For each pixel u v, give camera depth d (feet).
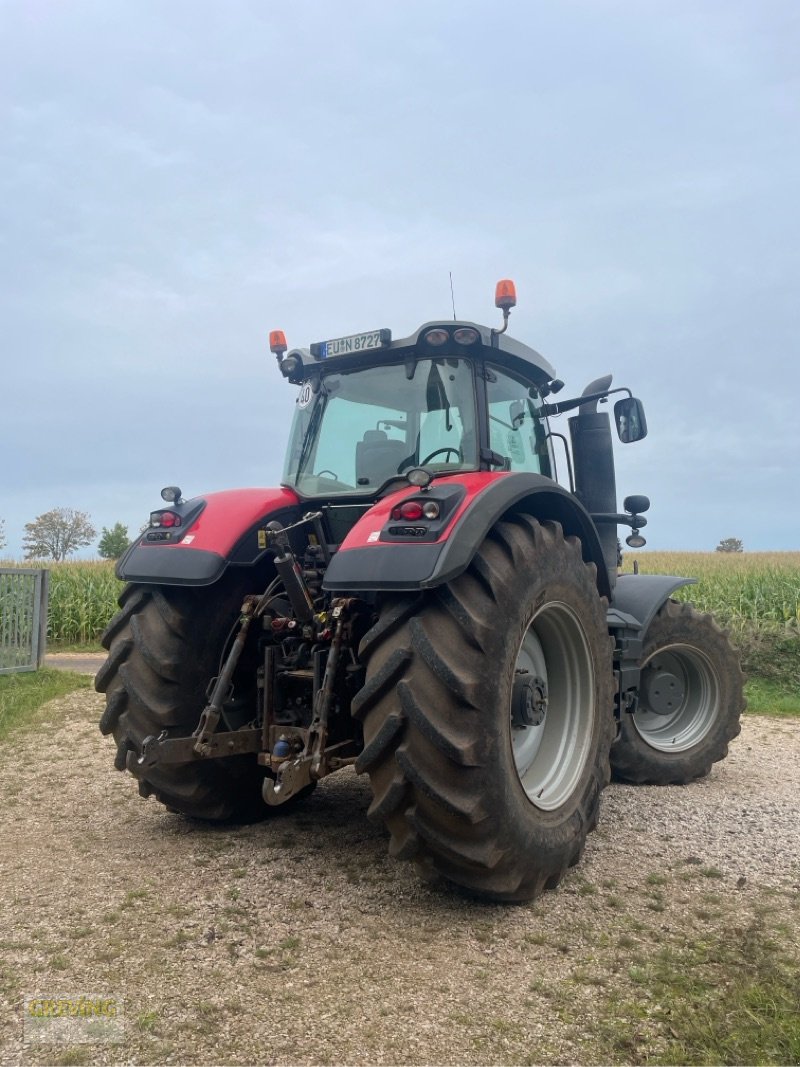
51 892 9.82
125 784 15.30
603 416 15.31
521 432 13.56
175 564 11.52
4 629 31.78
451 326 11.69
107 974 7.79
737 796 15.40
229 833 12.40
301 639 11.67
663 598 15.55
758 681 31.12
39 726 21.33
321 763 10.17
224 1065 6.42
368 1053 6.63
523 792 9.81
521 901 9.84
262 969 7.99
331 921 9.20
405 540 9.21
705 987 7.82
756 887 10.52
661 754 16.24
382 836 12.28
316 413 13.14
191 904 9.53
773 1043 6.87
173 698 11.58
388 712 9.10
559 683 11.73
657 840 12.51
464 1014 7.25
